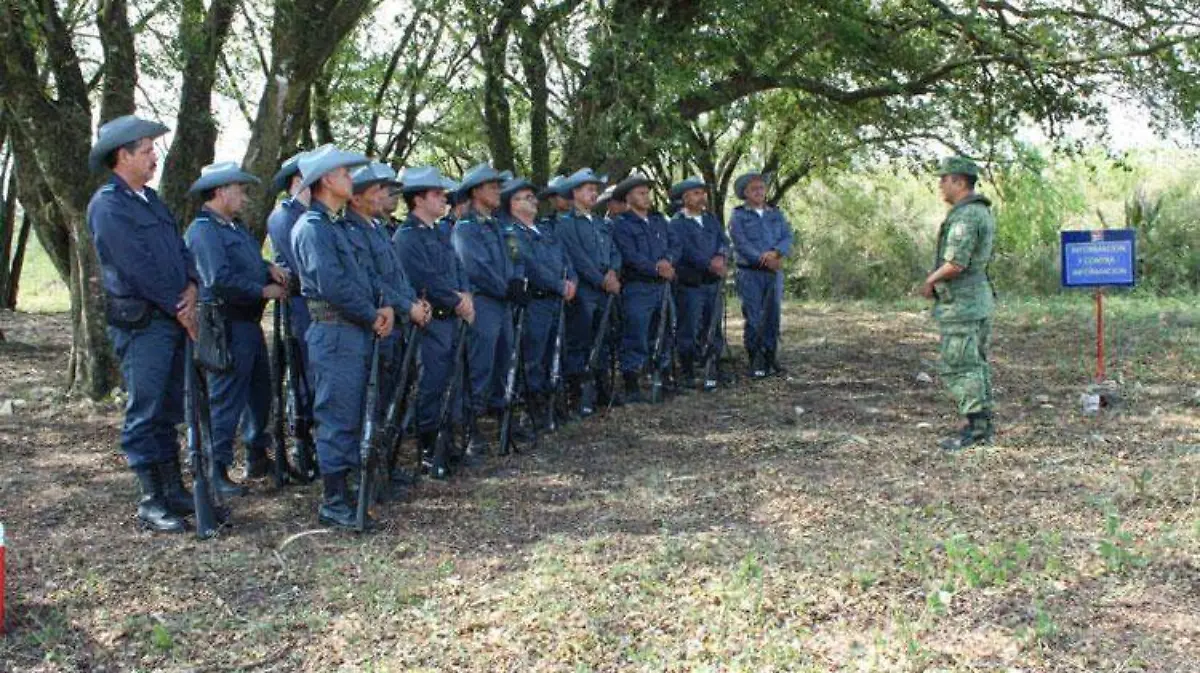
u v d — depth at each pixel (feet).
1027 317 48.19
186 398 18.65
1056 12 37.99
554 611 14.84
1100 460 21.93
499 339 25.17
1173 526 17.40
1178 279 59.26
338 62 41.83
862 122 44.34
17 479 22.90
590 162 35.70
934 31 37.76
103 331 30.42
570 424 27.73
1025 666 12.81
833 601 14.89
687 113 38.11
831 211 70.85
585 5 34.35
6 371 38.04
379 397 19.75
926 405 28.91
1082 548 16.52
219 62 34.24
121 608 15.67
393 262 20.62
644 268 30.50
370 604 15.52
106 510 20.61
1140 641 13.32
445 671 13.33
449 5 32.73
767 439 25.12
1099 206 69.31
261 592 16.22
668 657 13.43
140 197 18.75
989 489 20.01
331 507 19.34
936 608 14.33
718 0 33.50
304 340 22.53
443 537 18.54
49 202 33.24
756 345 33.99
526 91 39.37
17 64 28.04
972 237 22.82
